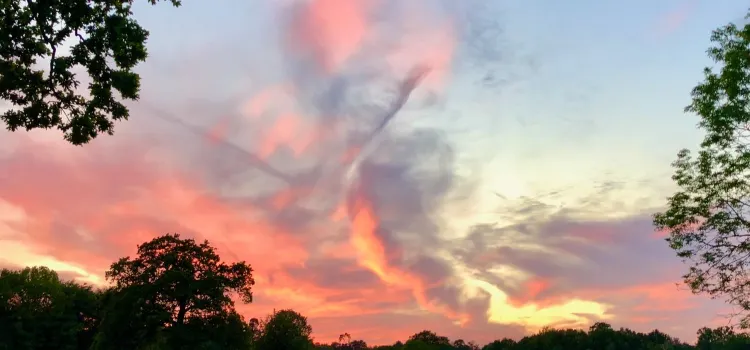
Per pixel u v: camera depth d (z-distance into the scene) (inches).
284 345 3769.7
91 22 620.7
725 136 852.0
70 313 3612.2
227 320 2701.8
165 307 2613.2
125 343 2517.2
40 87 620.7
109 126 661.9
